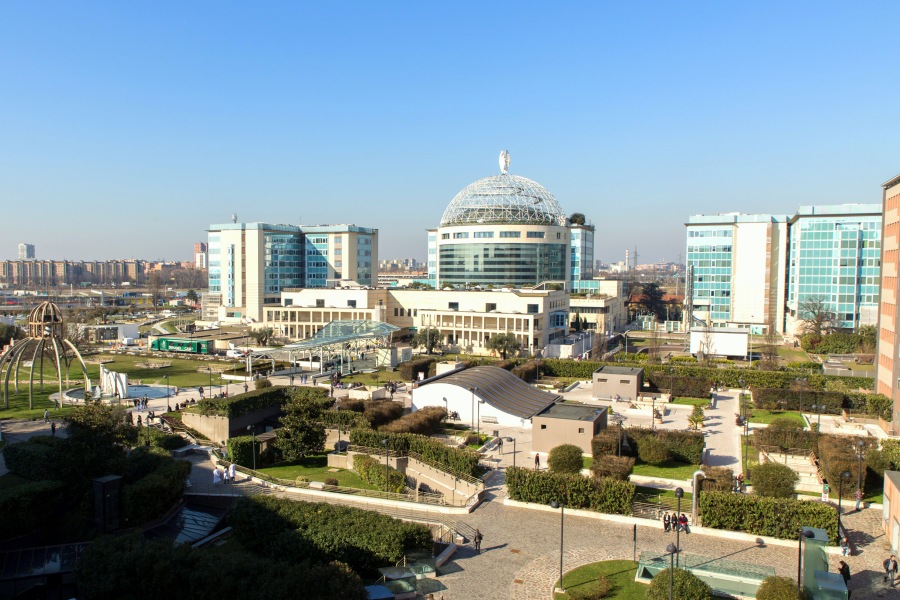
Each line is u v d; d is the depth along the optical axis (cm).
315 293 18350
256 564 3819
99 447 5325
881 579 4316
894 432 8294
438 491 6362
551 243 19938
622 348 17025
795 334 18250
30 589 4278
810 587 3881
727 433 8419
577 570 4381
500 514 5466
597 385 10569
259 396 8581
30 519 4881
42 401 10019
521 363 12988
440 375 9919
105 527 4978
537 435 7362
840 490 5112
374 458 6656
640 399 10344
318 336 13300
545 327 16250
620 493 5362
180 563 3909
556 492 5556
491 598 4009
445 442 7700
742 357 14938
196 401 9612
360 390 10669
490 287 18475
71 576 4338
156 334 17712
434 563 4347
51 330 9975
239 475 6425
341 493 5934
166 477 5484
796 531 4847
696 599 3572
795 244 18700
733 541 4903
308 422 7138
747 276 19825
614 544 4838
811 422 8912
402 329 17925
